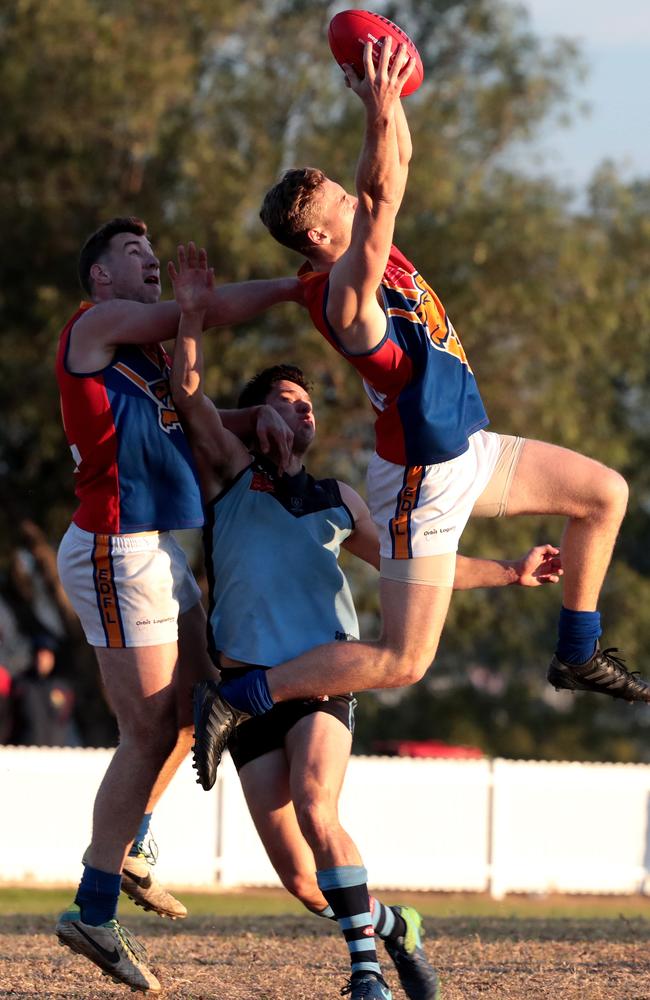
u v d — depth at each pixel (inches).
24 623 2901.1
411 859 1879.9
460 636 2785.4
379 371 597.0
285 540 660.1
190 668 679.7
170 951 874.8
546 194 2751.0
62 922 653.9
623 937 986.1
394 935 620.7
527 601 2812.5
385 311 599.2
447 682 4256.9
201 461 665.6
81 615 655.1
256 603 647.1
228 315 629.6
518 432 2632.9
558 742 4190.5
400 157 567.2
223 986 722.8
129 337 629.3
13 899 1534.2
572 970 800.9
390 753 3368.6
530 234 2564.0
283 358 2475.4
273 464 676.1
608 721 4503.0
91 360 631.2
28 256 2588.6
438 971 794.2
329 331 596.1
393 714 4165.8
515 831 1910.7
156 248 2490.2
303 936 977.5
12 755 1760.6
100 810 652.7
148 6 2659.9
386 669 610.2
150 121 2458.2
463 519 621.3
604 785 1942.7
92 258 678.5
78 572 645.9
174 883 1791.3
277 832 638.5
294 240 621.9
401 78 566.6
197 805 1807.3
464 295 2518.5
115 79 2438.5
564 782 1931.6
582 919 1176.8
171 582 645.9
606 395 2945.4
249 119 2628.0
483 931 1034.7
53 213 2532.0
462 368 619.2
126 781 649.6
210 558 665.6
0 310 2551.7
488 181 2778.1
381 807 1879.9
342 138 2583.7
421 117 2733.8
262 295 629.0
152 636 641.0
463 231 2534.5
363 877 590.6
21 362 2480.3
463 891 1888.5
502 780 1909.4
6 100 2504.9
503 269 2581.2
